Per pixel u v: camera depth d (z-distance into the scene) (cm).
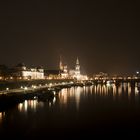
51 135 7956
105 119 10181
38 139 7606
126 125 9206
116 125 9188
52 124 9319
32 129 8675
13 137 7781
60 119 10188
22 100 15750
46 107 13238
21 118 10319
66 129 8675
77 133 8181
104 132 8300
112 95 19962
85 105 14038
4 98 13988
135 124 9331
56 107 13250
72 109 12581
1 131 8419
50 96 17850
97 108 12938
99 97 18350
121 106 13600
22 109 12506
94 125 9200
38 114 11162
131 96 18925
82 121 9831
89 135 7975
